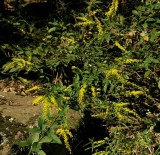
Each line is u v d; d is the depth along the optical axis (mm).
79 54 1210
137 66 1131
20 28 1378
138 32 1208
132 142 1007
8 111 996
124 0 1436
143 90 1124
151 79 1223
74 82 1052
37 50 1229
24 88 1233
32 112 1004
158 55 1169
